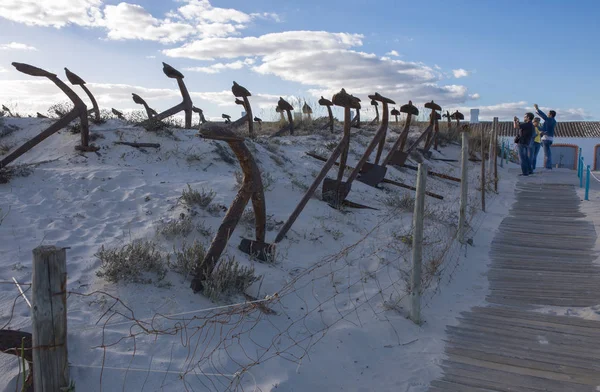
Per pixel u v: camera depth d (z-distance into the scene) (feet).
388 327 17.93
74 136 39.04
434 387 14.28
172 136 39.78
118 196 27.63
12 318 14.49
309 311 18.80
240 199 19.01
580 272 24.99
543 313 19.95
